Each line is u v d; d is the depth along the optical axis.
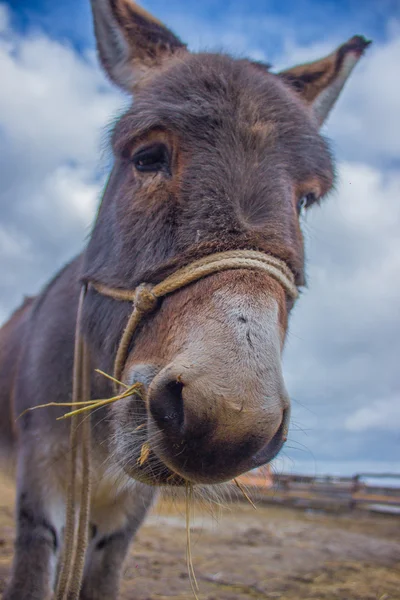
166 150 0.57
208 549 1.50
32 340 0.85
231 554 1.45
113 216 0.64
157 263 0.54
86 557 0.80
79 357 0.70
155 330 0.52
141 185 0.58
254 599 1.03
